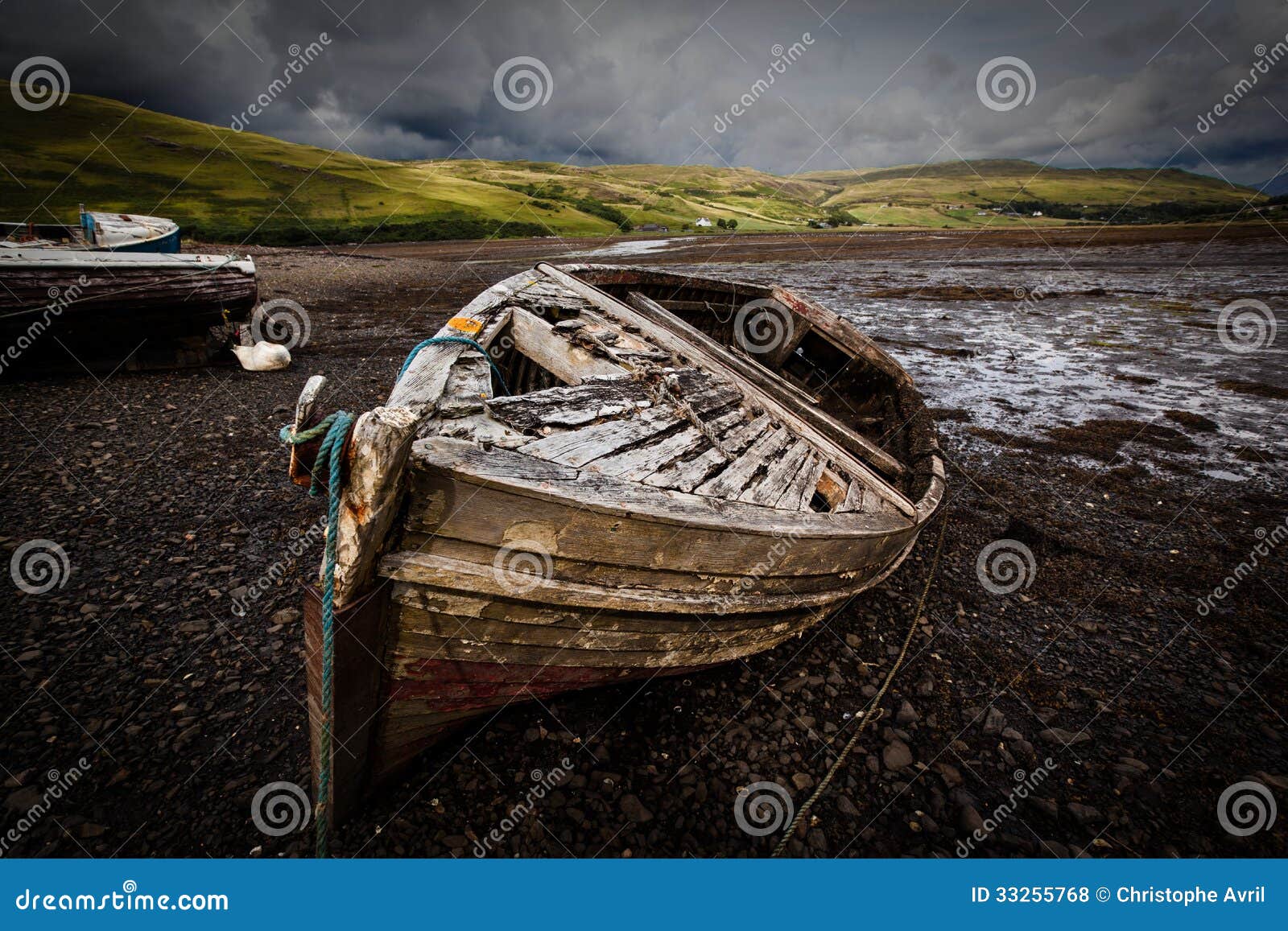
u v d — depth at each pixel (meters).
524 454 2.83
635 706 4.11
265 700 3.87
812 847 3.33
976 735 4.13
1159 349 15.34
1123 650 4.99
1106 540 6.69
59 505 5.84
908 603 5.54
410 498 2.40
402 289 22.64
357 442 2.11
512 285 6.12
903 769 3.82
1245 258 34.72
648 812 3.41
